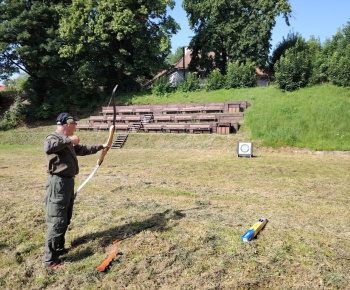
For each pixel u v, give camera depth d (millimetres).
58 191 3479
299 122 16844
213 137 17688
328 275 3203
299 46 30562
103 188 7371
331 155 14172
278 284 3068
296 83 20828
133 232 4395
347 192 6973
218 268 3348
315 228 4559
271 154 14742
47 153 3375
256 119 18188
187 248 3844
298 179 8547
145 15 28172
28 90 28719
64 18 25672
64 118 3490
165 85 27469
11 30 25125
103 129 23562
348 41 22188
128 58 29594
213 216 5090
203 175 9227
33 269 3447
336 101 17938
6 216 5156
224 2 29672
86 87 27234
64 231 3561
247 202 6070
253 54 30234
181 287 3027
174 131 20469
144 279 3186
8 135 24547
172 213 5246
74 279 3227
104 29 26422
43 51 27234
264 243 3996
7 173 9914
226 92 24219
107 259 3568
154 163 12016
